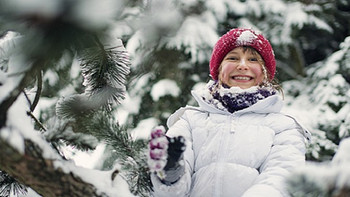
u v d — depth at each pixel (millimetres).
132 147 1495
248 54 1998
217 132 1756
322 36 5930
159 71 4961
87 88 1477
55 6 685
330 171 749
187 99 5035
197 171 1692
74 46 788
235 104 1847
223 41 2062
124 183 1188
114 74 1434
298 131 1770
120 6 756
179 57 4855
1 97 956
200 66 5148
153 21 894
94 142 1296
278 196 1400
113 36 814
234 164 1648
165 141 1104
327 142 4008
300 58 5531
